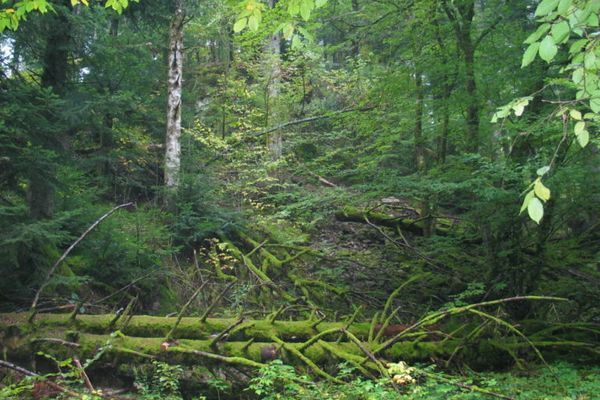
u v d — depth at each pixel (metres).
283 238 12.01
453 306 8.38
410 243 12.31
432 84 9.77
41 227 6.57
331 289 10.02
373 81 11.64
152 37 11.69
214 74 17.95
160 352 6.31
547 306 9.12
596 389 6.20
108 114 10.62
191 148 13.08
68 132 9.02
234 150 14.05
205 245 11.73
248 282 10.52
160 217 11.09
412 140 10.67
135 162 12.91
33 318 6.27
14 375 5.80
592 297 8.73
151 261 9.55
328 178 14.94
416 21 9.44
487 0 9.27
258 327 7.01
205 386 6.43
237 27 3.83
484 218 8.38
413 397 5.57
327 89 17.67
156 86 13.71
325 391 5.79
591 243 9.10
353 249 12.55
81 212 7.84
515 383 6.54
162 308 9.34
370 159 10.48
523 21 8.43
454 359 7.35
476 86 8.95
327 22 10.78
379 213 13.05
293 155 14.59
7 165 6.71
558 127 6.70
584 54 3.12
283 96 16.69
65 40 8.49
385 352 7.05
